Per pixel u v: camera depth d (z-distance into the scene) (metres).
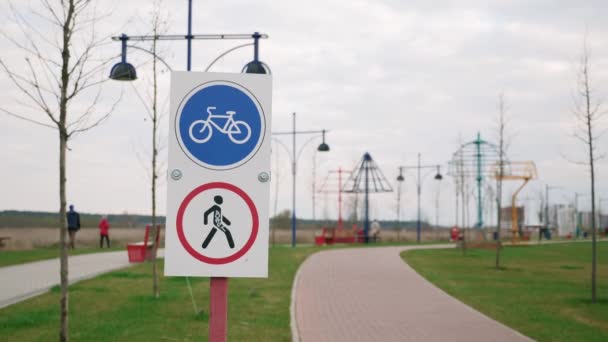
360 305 13.36
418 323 11.17
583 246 46.22
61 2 7.41
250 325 10.19
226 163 4.53
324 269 21.88
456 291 16.19
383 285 17.25
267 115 4.57
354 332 10.22
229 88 4.56
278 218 66.19
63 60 6.98
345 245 42.00
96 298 12.52
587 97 20.17
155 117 14.61
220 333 4.53
